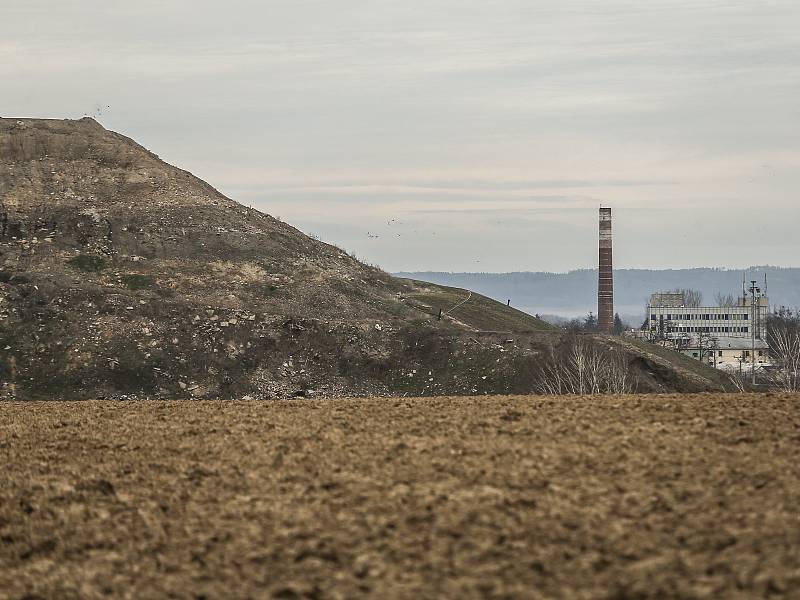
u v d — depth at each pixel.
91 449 64.00
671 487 48.66
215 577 41.19
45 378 161.12
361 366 171.38
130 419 75.31
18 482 55.97
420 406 76.44
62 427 72.62
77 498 53.03
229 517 48.00
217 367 167.38
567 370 151.50
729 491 47.47
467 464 54.47
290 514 47.78
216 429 69.06
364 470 54.56
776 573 37.69
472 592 37.88
